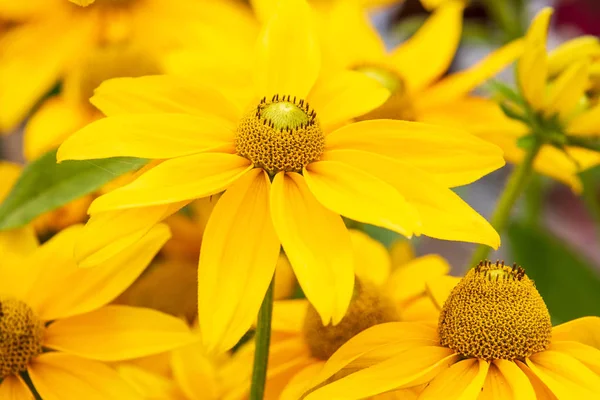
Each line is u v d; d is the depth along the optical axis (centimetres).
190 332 50
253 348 53
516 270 48
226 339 44
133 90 48
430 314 51
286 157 47
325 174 47
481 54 105
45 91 68
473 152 47
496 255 75
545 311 47
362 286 50
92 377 49
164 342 49
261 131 47
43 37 68
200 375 54
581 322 48
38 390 49
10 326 49
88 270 50
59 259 50
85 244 45
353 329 50
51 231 61
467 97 63
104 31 68
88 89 64
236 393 51
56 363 49
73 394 49
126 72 63
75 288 50
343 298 44
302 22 50
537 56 54
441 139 47
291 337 52
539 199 69
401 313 51
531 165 56
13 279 50
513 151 58
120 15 68
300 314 53
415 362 47
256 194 47
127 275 50
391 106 60
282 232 45
